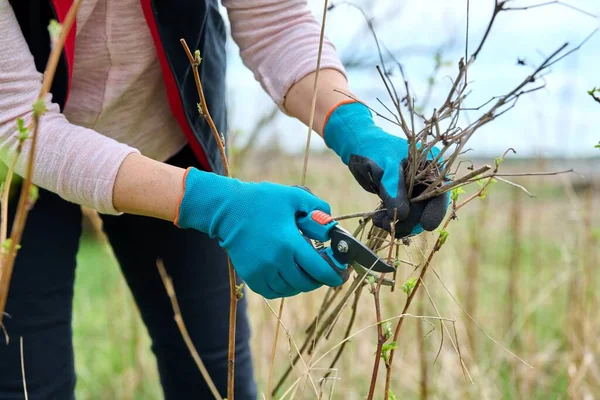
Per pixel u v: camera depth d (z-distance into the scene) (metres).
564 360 2.26
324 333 1.42
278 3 1.39
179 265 1.52
